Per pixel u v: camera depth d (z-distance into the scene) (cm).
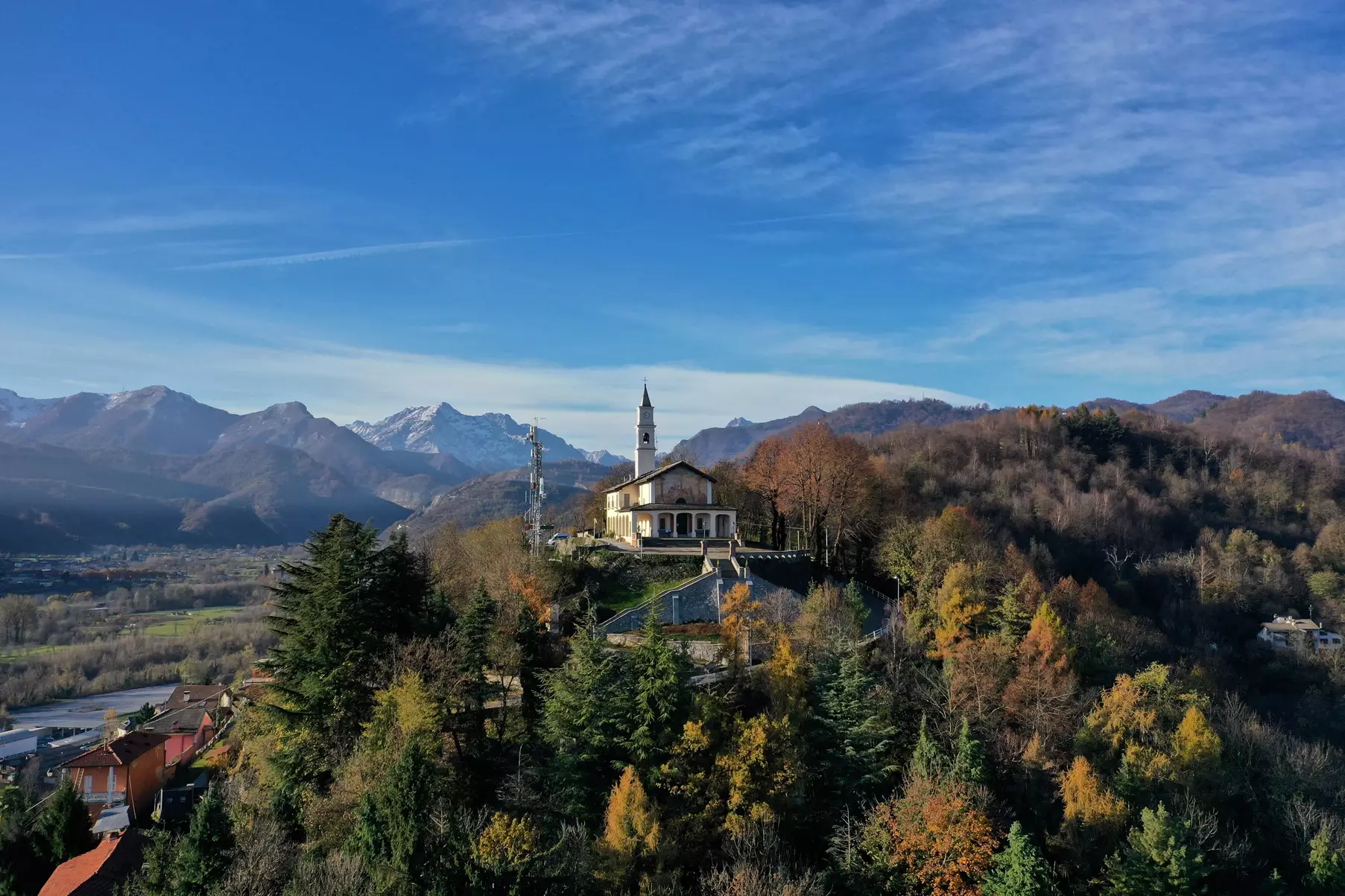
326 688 6531
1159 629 12706
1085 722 7500
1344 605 14200
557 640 8294
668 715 6162
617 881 5078
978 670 7625
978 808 5891
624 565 10094
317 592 6825
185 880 4909
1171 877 5638
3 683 17438
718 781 5991
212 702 13188
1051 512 16175
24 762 12788
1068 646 8238
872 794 6406
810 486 11681
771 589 9506
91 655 19450
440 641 6975
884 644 8444
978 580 9369
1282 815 7244
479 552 10988
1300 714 10781
